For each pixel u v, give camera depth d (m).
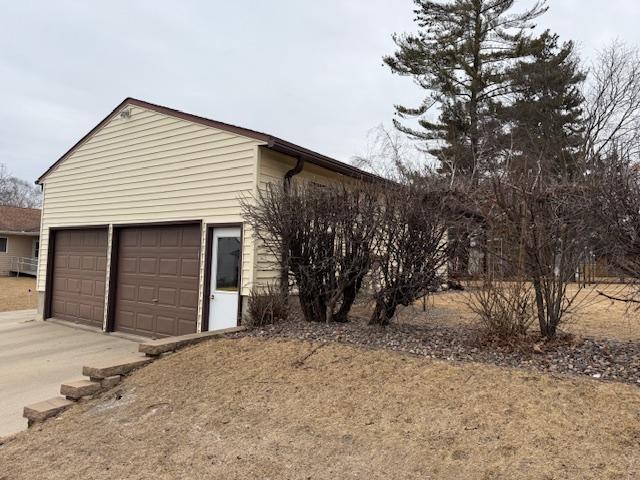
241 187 8.24
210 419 4.15
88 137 11.52
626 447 2.96
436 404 3.80
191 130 9.20
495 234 5.01
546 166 9.77
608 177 4.39
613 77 19.17
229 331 6.77
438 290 5.70
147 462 3.62
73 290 11.98
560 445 3.06
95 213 11.24
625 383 3.79
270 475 3.25
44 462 3.83
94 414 4.66
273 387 4.57
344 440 3.53
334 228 6.19
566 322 5.33
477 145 18.61
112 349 9.02
